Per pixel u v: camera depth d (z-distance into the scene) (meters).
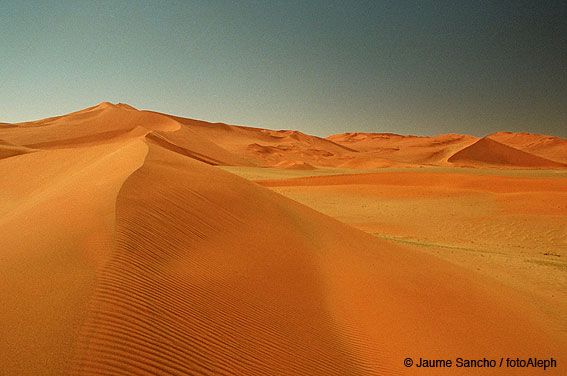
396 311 7.70
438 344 6.54
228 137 163.25
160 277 5.84
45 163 26.05
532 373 5.96
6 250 6.07
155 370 3.87
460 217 25.48
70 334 3.91
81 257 5.61
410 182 39.50
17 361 3.46
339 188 38.41
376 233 21.70
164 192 10.19
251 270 7.77
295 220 13.62
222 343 4.92
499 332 7.52
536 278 13.40
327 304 7.51
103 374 3.56
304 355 5.45
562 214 23.91
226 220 10.34
